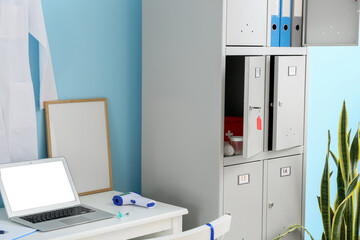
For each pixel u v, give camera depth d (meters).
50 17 2.49
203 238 1.86
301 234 2.91
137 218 2.22
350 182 2.72
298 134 2.78
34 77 2.46
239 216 2.56
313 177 3.68
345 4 2.56
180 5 2.55
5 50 2.31
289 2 2.67
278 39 2.65
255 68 2.39
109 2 2.70
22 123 2.38
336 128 3.79
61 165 2.43
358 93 3.92
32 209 2.26
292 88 2.69
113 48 2.74
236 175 2.52
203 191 2.52
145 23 2.74
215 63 2.40
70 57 2.58
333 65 3.69
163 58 2.66
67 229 2.05
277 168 2.72
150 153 2.78
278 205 2.76
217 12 2.38
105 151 2.71
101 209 2.37
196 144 2.53
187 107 2.56
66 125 2.55
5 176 2.24
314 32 2.70
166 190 2.71
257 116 2.45
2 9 2.28
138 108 2.87
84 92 2.65
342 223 2.76
